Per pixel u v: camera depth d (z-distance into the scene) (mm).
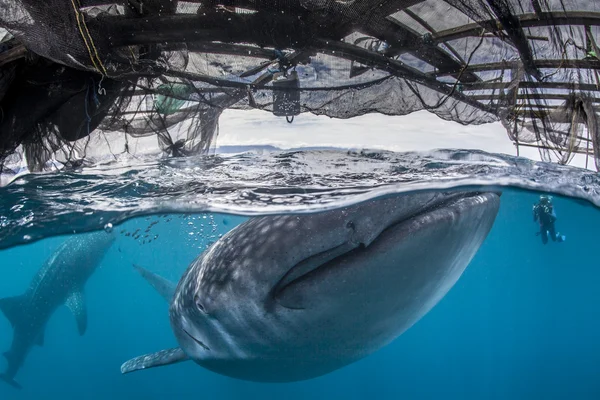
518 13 2824
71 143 4137
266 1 2693
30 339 11789
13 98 3801
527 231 21750
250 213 3521
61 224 4633
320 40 2889
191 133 4336
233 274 3385
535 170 4445
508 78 3297
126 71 3184
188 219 6133
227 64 3271
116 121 4016
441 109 3676
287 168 4852
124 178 4672
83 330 11102
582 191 4320
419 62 3170
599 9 2797
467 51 3098
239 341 4074
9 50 3484
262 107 3684
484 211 3170
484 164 4676
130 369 6391
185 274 4809
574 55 3127
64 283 11289
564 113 3559
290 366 4496
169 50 3102
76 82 3715
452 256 3209
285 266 3072
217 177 4723
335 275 2945
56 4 2689
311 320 3367
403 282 3107
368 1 2727
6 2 2703
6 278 38750
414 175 4121
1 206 4652
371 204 2854
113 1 2736
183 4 2768
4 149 4090
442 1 2766
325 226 2922
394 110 3627
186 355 6062
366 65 3186
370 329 3639
